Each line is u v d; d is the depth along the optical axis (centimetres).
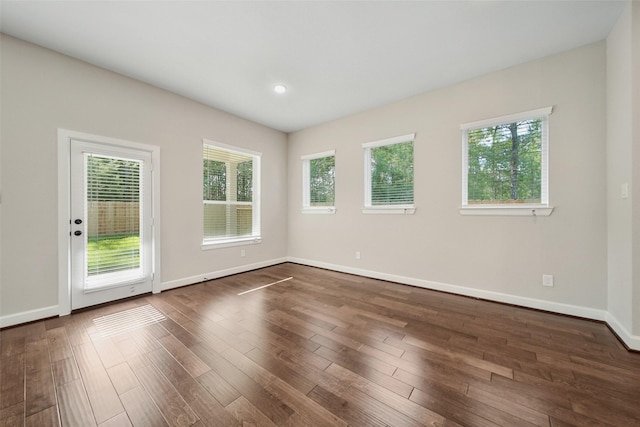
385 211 374
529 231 270
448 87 318
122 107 291
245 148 428
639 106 188
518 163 280
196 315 255
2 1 186
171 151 334
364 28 218
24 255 234
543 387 151
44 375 162
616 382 155
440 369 168
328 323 237
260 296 311
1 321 223
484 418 129
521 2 190
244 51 250
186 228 352
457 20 209
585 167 242
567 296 252
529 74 267
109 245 285
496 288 289
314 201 476
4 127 224
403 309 270
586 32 224
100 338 209
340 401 140
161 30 221
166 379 159
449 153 318
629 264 194
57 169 250
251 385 153
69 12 199
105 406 137
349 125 414
